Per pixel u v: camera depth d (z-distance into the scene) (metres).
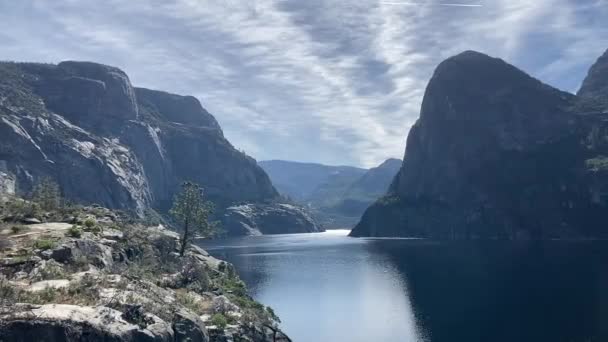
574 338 84.56
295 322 95.94
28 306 38.72
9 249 56.09
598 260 178.50
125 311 43.84
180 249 95.12
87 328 38.50
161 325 44.41
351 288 132.12
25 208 79.88
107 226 82.50
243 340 55.59
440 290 128.50
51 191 107.75
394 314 102.62
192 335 47.72
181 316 48.56
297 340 83.94
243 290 84.06
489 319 98.31
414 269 170.25
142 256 75.19
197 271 73.88
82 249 60.56
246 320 60.00
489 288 130.00
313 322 95.75
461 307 108.69
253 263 191.62
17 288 42.91
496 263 181.38
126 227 87.31
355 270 168.88
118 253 68.81
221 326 55.16
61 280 48.56
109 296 45.81
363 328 91.25
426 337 86.56
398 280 145.75
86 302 43.19
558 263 174.62
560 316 99.00
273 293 125.44
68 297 43.50
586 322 93.75
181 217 100.44
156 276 67.69
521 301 113.50
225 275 89.81
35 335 36.09
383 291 127.81
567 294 119.31
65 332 37.25
